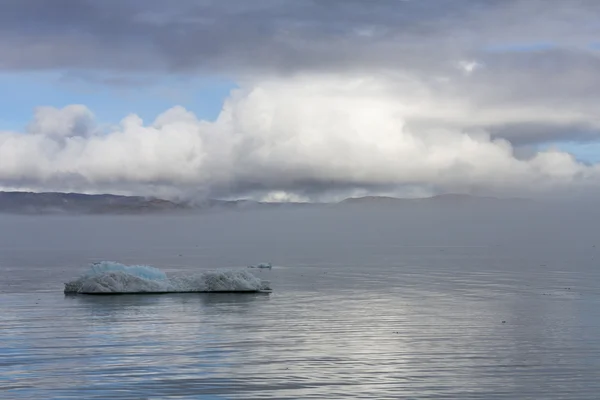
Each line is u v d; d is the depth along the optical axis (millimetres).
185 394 19906
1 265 84312
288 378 21547
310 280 58125
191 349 25750
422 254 124625
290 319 33125
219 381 21188
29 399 19484
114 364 23328
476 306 38125
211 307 37656
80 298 42219
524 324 31375
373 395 19781
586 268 74500
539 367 22828
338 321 32406
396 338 27938
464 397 19578
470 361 23703
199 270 74500
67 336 28438
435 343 26875
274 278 60719
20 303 39594
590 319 32875
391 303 39656
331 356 24531
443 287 50375
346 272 69250
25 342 27125
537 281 55875
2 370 22547
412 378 21516
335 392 20047
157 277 48406
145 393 20031
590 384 20766
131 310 36438
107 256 116375
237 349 25734
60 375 21906
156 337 28219
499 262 89688
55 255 121688
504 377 21578
